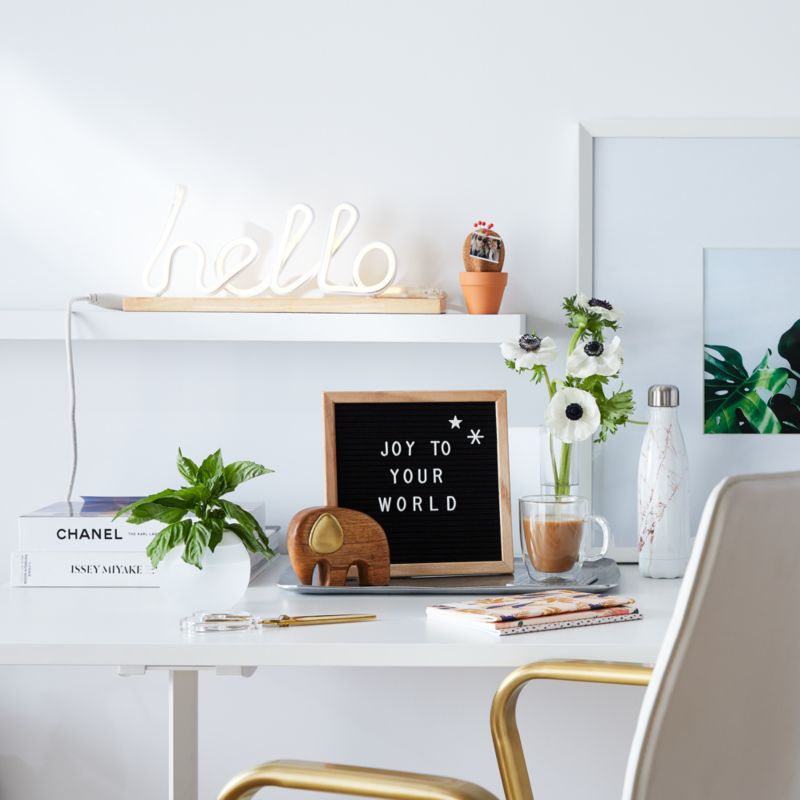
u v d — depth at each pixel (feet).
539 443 5.93
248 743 6.36
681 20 6.01
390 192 6.06
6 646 4.13
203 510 4.89
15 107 6.11
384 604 4.86
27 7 6.08
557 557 5.15
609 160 6.02
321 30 6.05
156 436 6.19
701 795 3.28
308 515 5.10
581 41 6.02
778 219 6.01
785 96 6.02
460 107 6.05
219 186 6.10
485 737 6.29
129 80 6.09
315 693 6.33
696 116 6.03
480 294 5.70
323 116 6.07
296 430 6.17
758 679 3.32
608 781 6.29
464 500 5.49
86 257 6.13
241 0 6.05
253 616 4.43
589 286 6.02
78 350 6.18
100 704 6.37
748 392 6.05
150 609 4.79
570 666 3.93
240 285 6.10
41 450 6.20
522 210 6.06
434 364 6.13
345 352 6.15
